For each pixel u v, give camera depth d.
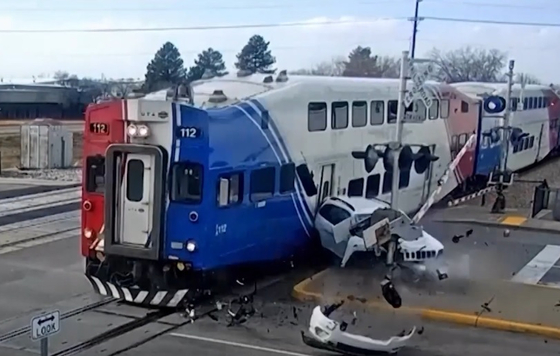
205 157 13.82
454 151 27.61
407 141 23.05
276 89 16.66
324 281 16.12
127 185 14.02
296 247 17.38
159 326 13.22
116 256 14.30
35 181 36.22
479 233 23.05
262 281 16.44
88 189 14.58
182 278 14.15
